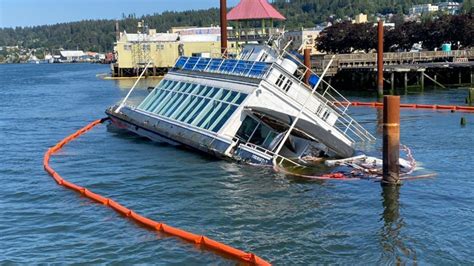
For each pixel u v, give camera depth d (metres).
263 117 34.16
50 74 188.38
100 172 32.56
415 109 59.53
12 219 24.78
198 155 35.22
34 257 20.53
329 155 33.34
